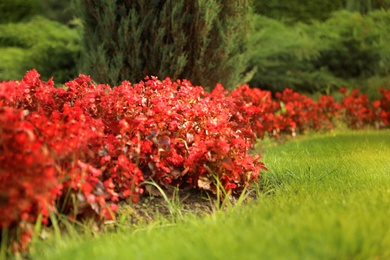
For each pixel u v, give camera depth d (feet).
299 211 15.97
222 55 34.37
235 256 12.28
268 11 71.87
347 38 65.31
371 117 46.73
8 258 15.29
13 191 14.70
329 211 15.62
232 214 17.88
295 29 66.90
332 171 24.39
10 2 63.00
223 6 34.27
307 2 72.54
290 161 27.30
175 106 22.56
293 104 44.34
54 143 16.65
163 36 33.01
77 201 16.97
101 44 33.53
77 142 17.12
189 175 21.80
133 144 19.53
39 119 17.34
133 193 19.21
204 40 33.37
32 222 16.06
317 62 66.33
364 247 12.95
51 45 49.90
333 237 12.91
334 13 68.08
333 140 36.09
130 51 33.35
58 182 16.55
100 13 33.86
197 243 13.66
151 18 33.19
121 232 17.29
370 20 65.77
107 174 19.07
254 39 59.41
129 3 33.40
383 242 13.48
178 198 20.34
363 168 25.22
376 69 64.13
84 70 35.04
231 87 35.42
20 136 15.21
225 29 34.22
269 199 20.15
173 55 33.19
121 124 19.34
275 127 40.57
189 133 22.25
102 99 22.48
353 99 46.85
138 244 14.61
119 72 33.42
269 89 62.28
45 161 15.38
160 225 17.97
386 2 69.92
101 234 17.07
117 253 13.61
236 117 27.81
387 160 27.35
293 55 62.23
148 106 22.91
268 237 13.16
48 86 23.90
